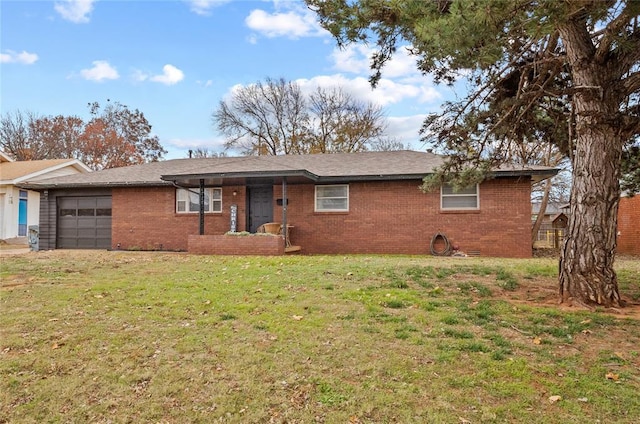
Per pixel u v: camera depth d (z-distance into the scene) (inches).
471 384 124.6
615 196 216.7
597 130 213.6
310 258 419.2
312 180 536.7
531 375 130.2
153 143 1632.6
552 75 261.0
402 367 136.9
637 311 201.2
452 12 155.7
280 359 143.9
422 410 110.6
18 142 1360.7
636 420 104.9
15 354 149.3
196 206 606.5
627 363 139.6
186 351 151.6
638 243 591.5
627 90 216.2
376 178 522.0
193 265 366.6
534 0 151.6
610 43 202.4
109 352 150.9
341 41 237.9
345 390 122.0
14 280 287.0
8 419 108.7
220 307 210.1
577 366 137.2
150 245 608.4
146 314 197.8
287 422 106.7
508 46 217.8
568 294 217.8
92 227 636.1
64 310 205.3
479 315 194.7
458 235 514.9
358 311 202.1
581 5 150.4
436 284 266.8
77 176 663.8
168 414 110.9
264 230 550.9
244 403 115.8
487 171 315.6
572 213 222.8
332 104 1274.6
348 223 547.5
